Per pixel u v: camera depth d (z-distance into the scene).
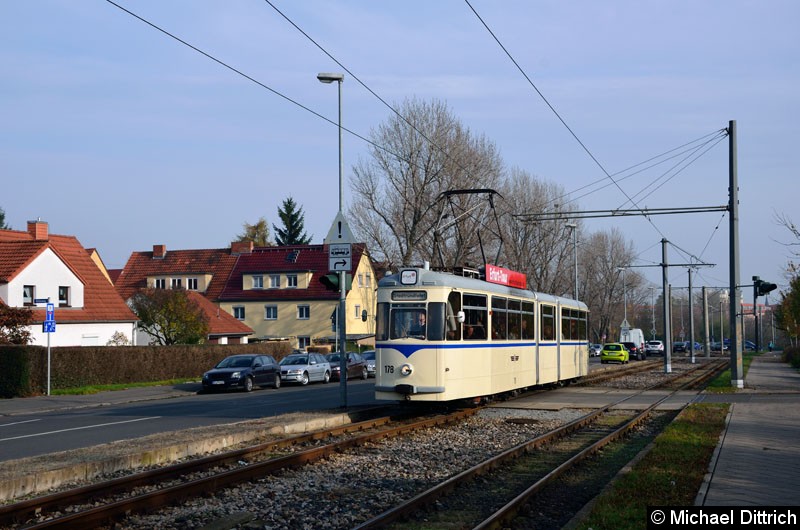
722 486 10.51
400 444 15.95
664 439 15.42
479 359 21.73
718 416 20.00
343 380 21.97
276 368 37.88
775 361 68.94
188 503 10.27
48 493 10.90
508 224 55.16
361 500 10.70
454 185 49.78
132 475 11.26
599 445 15.33
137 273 80.25
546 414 22.05
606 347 67.38
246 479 11.80
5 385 31.39
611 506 9.41
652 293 112.00
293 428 17.55
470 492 11.26
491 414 21.94
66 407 27.59
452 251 50.19
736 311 30.06
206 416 22.14
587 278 88.88
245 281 75.12
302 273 73.38
